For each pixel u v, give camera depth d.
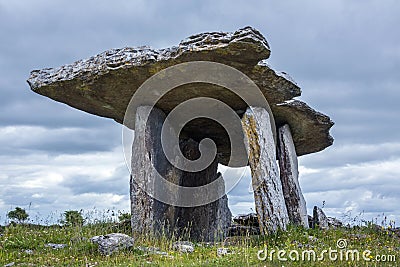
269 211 13.66
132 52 12.74
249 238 13.58
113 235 11.65
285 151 15.69
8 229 14.34
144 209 14.01
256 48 11.62
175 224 15.43
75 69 13.49
